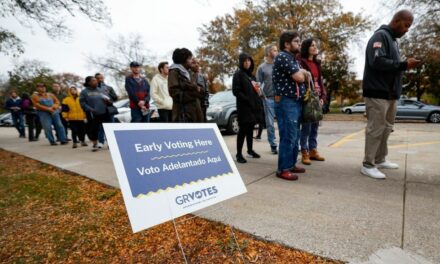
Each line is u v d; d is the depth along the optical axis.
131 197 1.28
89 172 3.70
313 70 3.67
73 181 3.40
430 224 1.92
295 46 2.94
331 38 22.36
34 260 1.74
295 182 3.00
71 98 6.38
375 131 3.04
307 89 3.14
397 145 5.19
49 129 7.10
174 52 3.40
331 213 2.16
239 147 4.03
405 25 2.87
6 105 10.20
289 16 22.06
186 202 1.47
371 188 2.72
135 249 1.81
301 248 1.68
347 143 5.70
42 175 3.77
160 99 4.74
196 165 1.63
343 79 31.81
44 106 6.89
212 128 1.90
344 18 21.72
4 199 2.81
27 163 4.74
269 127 4.64
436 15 12.84
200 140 1.76
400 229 1.86
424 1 11.86
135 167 1.36
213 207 2.36
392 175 3.15
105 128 1.34
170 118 4.94
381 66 2.78
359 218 2.05
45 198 2.79
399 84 2.99
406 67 2.66
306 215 2.13
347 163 3.81
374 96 2.96
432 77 25.44
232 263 1.60
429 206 2.23
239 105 3.96
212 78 32.53
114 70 34.09
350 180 3.01
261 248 1.73
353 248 1.66
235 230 1.95
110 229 2.09
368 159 3.15
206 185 1.61
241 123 3.96
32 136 8.55
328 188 2.76
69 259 1.73
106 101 5.75
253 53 23.55
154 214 1.32
